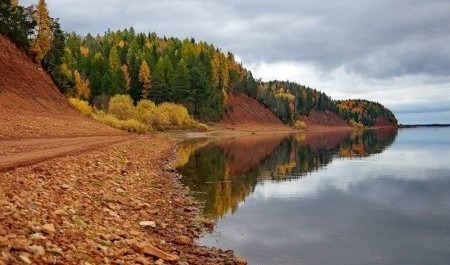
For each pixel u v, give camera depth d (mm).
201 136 92688
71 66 119312
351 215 17016
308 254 12023
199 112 127000
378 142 84875
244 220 15883
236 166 35250
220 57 165125
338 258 11734
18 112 43750
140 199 17078
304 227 15023
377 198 20969
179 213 16141
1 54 55375
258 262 11219
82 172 18234
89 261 7750
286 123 179875
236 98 164750
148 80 116875
